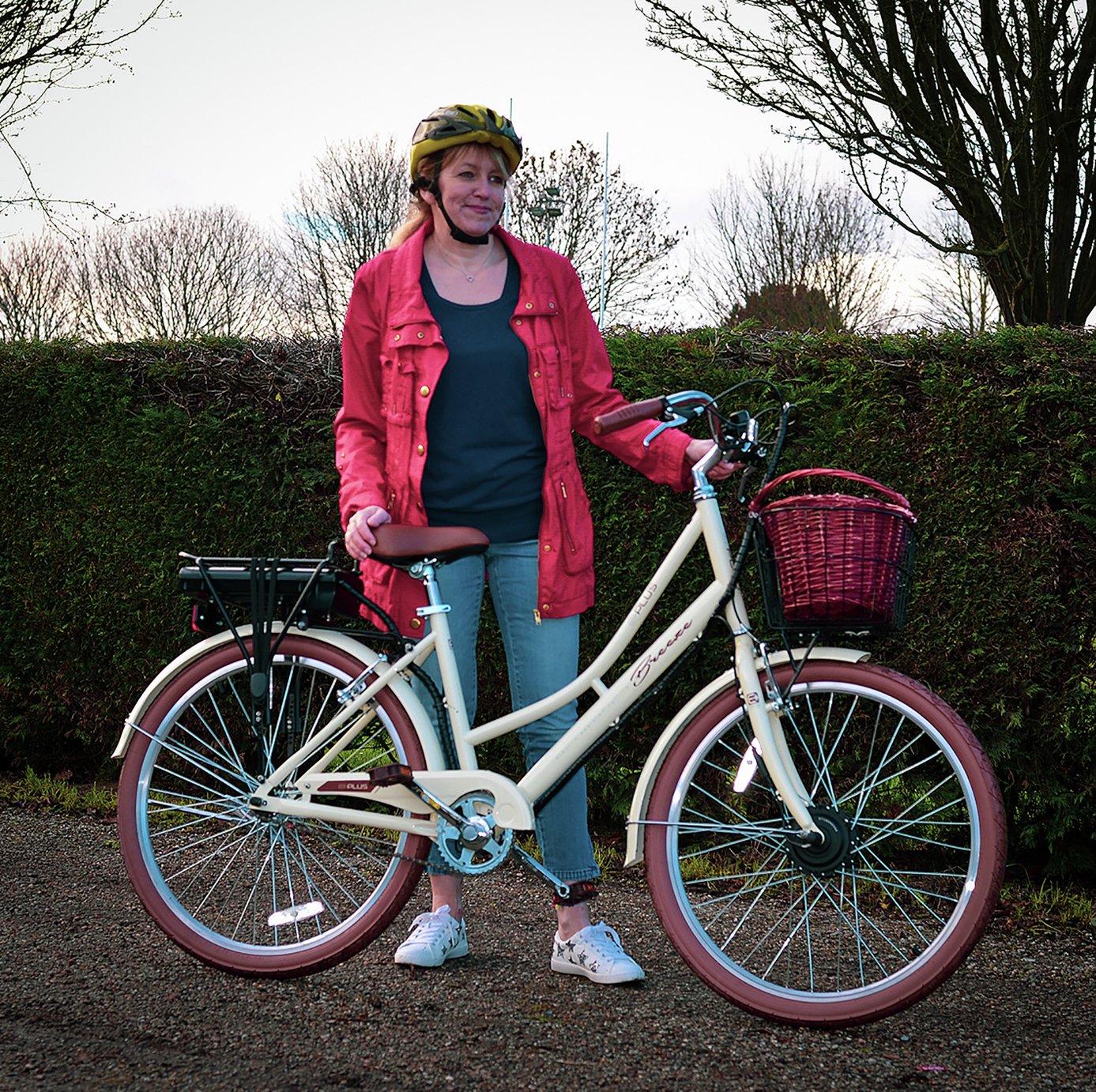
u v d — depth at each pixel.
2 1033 2.32
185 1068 2.18
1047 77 6.66
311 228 21.02
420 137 2.62
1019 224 7.12
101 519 4.45
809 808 2.49
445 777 2.57
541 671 2.72
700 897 3.33
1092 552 3.38
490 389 2.66
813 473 2.47
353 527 2.58
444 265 2.72
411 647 2.69
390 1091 2.10
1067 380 3.36
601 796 3.89
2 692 4.72
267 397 4.21
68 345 4.57
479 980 2.67
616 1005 2.52
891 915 3.17
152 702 2.77
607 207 20.56
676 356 3.72
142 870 2.70
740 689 2.53
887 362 3.53
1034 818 3.56
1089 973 2.79
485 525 2.70
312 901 2.86
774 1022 2.42
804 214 20.67
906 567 2.35
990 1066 2.25
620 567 3.78
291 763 2.70
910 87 7.06
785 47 7.36
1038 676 3.44
